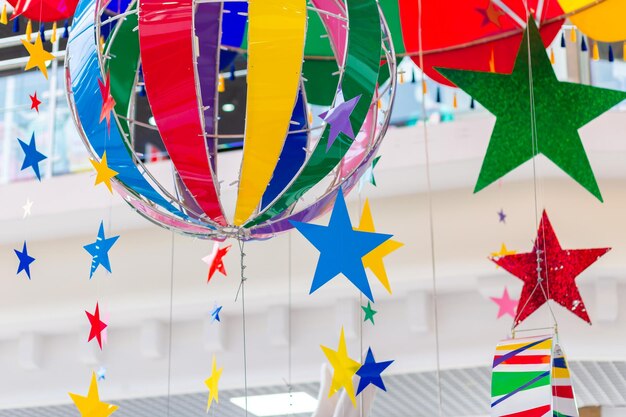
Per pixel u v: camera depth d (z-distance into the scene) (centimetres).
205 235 295
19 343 866
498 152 330
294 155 350
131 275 794
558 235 696
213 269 465
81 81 282
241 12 395
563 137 329
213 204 275
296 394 952
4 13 375
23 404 883
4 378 881
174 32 255
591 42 650
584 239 694
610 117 648
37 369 868
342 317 780
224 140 691
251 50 255
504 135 330
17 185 755
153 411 1020
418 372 851
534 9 374
